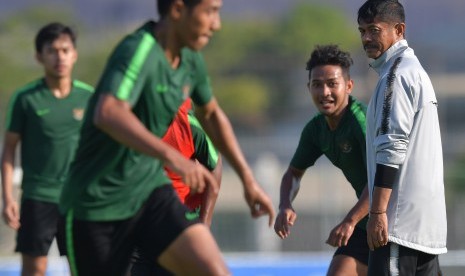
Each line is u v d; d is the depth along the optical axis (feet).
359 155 72.08
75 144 93.76
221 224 154.92
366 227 70.23
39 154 92.84
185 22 53.78
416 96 63.82
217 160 71.15
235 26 458.50
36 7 449.89
